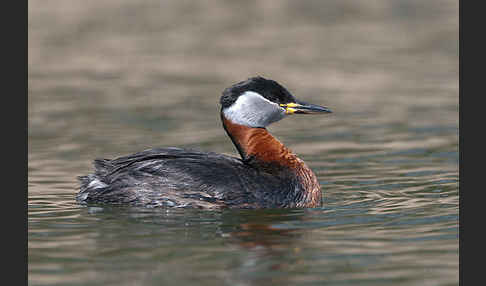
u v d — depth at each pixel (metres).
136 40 34.34
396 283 10.54
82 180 15.21
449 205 14.35
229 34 35.41
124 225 13.29
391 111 23.19
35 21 38.41
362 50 32.03
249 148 15.34
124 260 11.51
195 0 43.84
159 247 12.10
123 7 42.16
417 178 16.50
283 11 41.00
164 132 20.91
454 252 11.70
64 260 11.55
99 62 30.59
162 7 42.22
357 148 19.27
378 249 11.89
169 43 33.75
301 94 25.28
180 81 27.30
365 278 10.72
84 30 36.44
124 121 22.16
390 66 29.38
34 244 12.27
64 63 30.48
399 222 13.32
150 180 14.58
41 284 10.61
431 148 19.08
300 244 12.20
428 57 30.70
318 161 18.16
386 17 39.12
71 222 13.48
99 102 24.50
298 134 20.95
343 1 43.44
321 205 14.71
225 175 14.58
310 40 34.00
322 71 28.55
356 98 24.86
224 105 15.52
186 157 14.93
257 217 13.82
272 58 30.66
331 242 12.27
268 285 10.50
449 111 22.98
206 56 31.22
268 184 14.62
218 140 20.05
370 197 15.15
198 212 14.13
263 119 15.41
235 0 43.84
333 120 22.38
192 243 12.30
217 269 11.09
